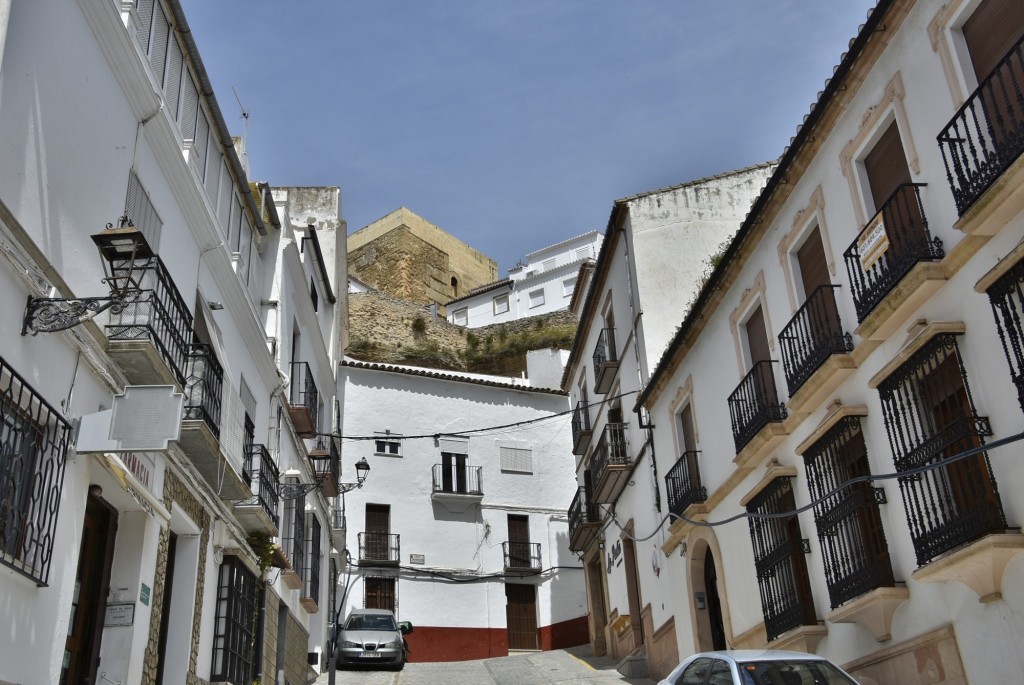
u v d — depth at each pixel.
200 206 12.03
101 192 9.20
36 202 7.81
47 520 7.70
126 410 8.38
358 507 29.36
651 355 20.11
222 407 11.80
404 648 23.34
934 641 9.66
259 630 14.36
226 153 13.59
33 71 7.80
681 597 17.44
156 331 9.64
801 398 12.36
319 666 21.61
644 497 20.27
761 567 13.45
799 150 12.68
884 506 10.70
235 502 13.38
